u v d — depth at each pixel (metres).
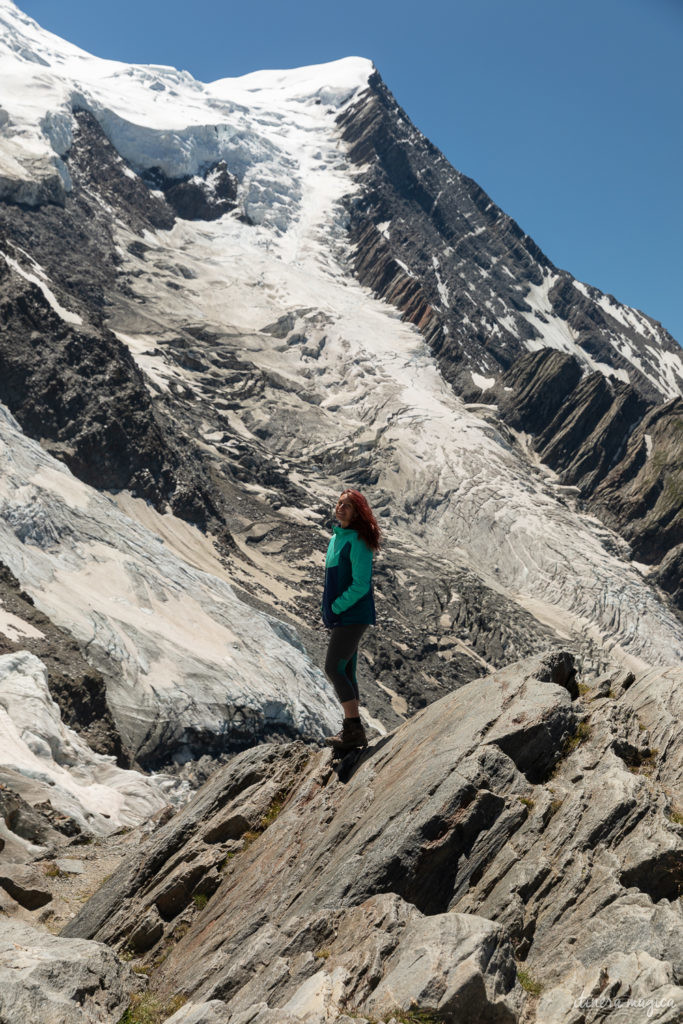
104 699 44.25
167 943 7.64
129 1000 6.57
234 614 66.69
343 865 6.73
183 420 167.50
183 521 110.19
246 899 7.35
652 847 6.18
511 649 131.88
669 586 180.25
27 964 6.47
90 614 51.81
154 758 46.16
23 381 99.25
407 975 5.43
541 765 7.30
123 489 104.06
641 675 8.66
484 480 187.12
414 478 184.50
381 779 7.79
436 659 121.50
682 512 189.62
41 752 24.62
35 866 11.98
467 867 6.50
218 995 6.14
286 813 8.23
